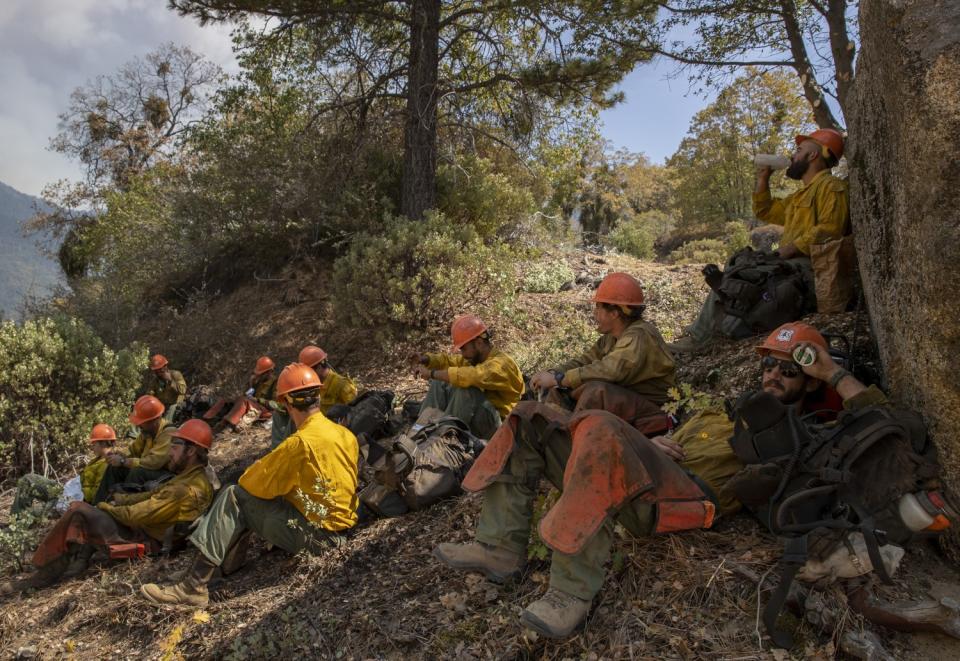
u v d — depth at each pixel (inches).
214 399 343.3
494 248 400.5
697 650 94.7
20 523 206.5
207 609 149.7
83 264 860.0
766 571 102.9
